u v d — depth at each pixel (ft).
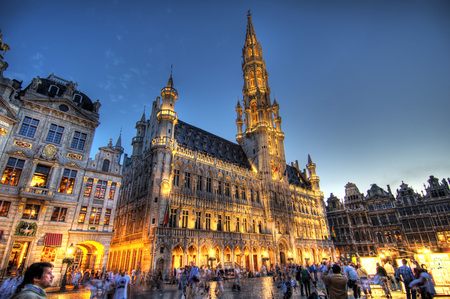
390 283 62.69
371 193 279.49
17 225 88.07
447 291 50.65
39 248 90.99
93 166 112.37
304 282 61.57
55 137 105.50
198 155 165.37
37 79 106.63
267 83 268.21
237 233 160.76
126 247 142.00
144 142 171.22
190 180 155.33
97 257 106.63
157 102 171.53
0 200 87.86
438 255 53.01
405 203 251.19
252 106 252.83
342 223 279.90
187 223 143.43
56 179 100.78
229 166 182.70
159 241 121.29
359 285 50.08
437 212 232.73
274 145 230.07
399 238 245.04
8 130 94.27
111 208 112.27
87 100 123.44
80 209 104.22
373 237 257.96
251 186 195.00
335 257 241.55
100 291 51.65
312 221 243.19
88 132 114.62
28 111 101.09
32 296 12.82
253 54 274.57
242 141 241.35
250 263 160.15
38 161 97.55
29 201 92.89
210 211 156.15
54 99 107.55
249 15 317.01
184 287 69.92
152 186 135.44
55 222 96.73
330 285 27.68
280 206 201.87
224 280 118.83
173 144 151.02
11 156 93.09
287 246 190.08
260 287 86.07
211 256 140.15
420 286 39.73
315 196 263.29
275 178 212.02
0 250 83.25
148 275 109.70
